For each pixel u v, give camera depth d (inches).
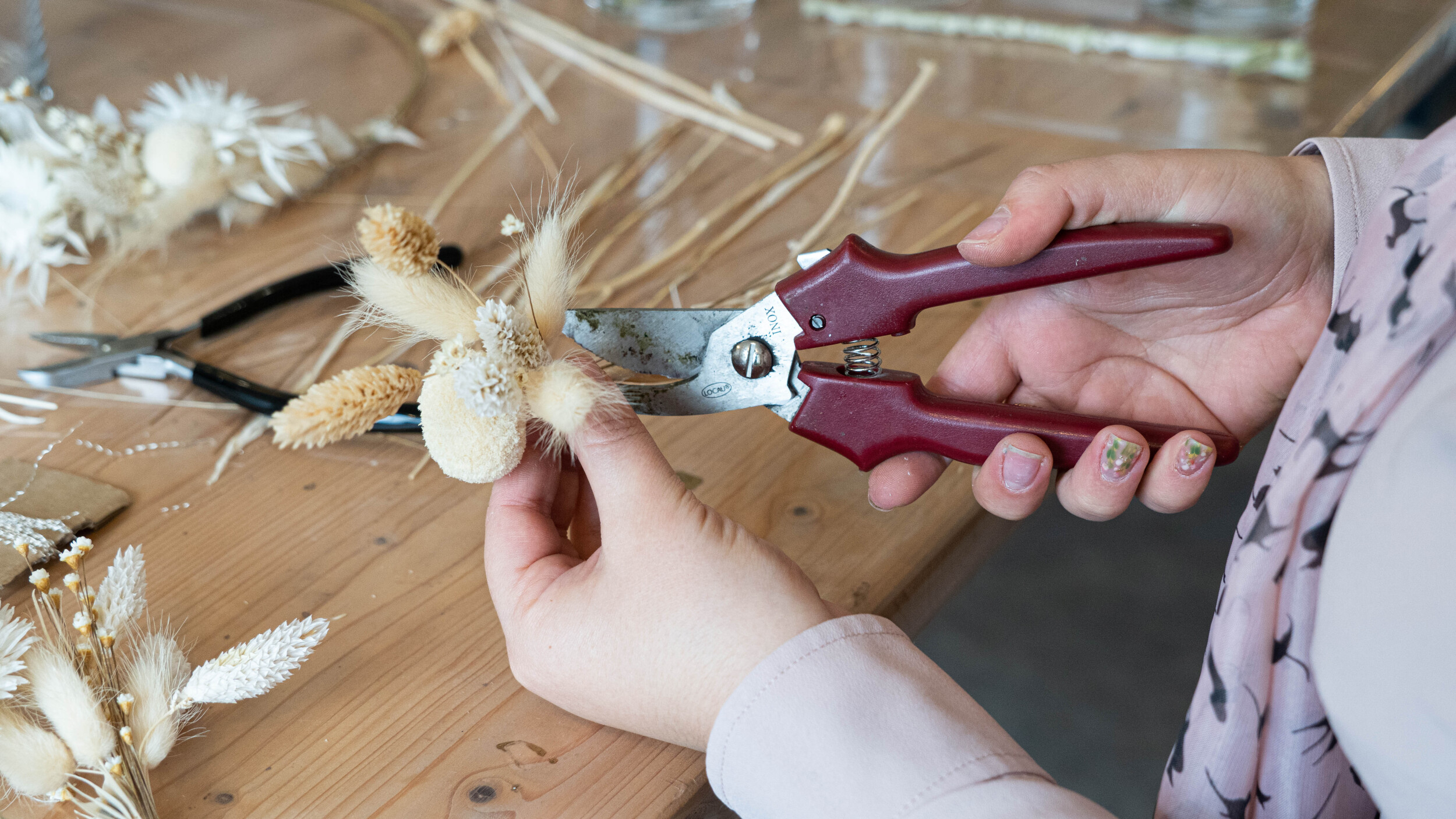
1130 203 19.2
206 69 29.0
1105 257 18.7
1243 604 17.0
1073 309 21.0
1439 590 15.3
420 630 18.9
